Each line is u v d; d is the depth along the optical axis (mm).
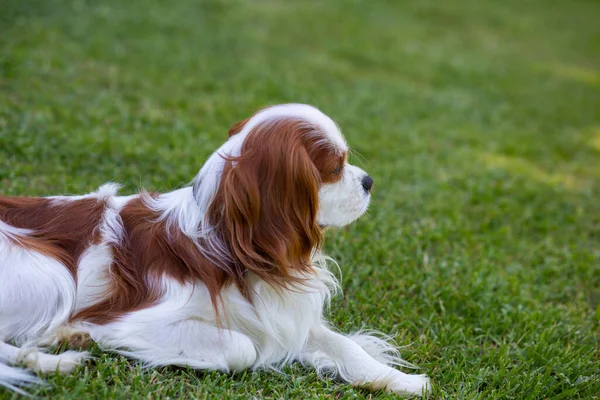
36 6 9000
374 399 3090
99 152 5285
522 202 6172
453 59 11602
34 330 2924
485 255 4910
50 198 3238
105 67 7508
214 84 7660
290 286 3098
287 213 2934
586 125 9219
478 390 3336
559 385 3438
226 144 3068
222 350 2992
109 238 3078
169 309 2963
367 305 3939
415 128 7781
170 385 2895
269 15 11867
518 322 4020
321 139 3068
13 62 6867
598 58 13414
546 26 15523
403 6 14969
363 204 3328
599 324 4152
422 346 3582
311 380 3207
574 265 4941
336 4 13734
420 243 4906
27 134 5324
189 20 10234
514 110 9453
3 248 2902
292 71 8969
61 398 2645
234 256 3020
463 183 6336
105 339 2955
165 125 6301
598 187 6938
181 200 3156
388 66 10422
